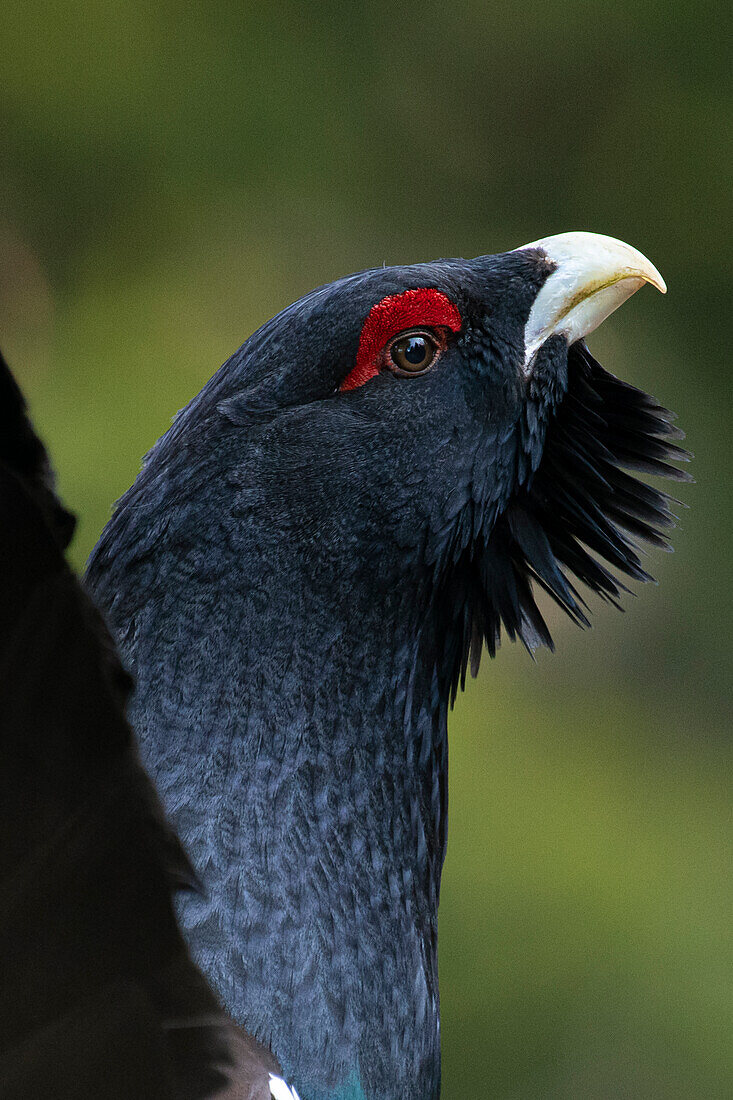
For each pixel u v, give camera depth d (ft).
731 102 63.16
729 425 61.62
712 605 60.49
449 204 62.75
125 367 53.21
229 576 18.17
